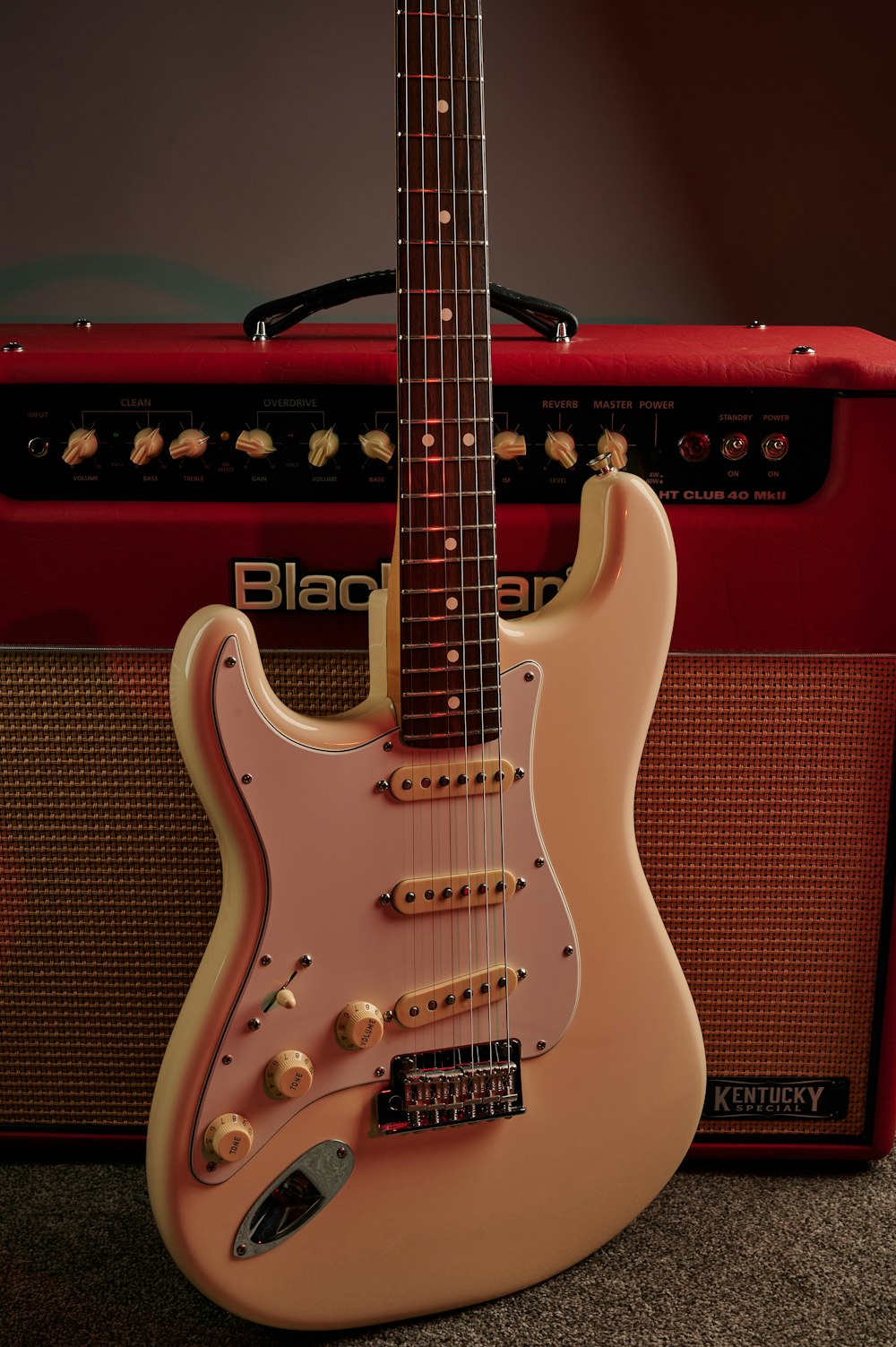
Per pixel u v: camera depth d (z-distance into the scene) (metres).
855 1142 1.02
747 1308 0.87
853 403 0.86
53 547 0.88
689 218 1.48
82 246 1.44
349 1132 0.80
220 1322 0.86
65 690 0.91
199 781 0.74
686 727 0.93
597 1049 0.86
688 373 0.86
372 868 0.78
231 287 1.46
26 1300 0.87
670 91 1.43
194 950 0.97
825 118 1.44
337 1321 0.83
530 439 0.88
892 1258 0.92
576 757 0.82
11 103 1.38
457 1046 0.82
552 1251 0.88
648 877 0.97
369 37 1.39
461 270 0.76
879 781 0.94
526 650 0.80
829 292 1.51
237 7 1.37
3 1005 0.99
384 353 0.85
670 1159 0.91
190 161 1.42
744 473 0.88
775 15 1.41
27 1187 0.99
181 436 0.85
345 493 0.88
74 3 1.35
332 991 0.78
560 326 0.95
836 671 0.92
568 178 1.45
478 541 0.78
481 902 0.81
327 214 1.44
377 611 0.80
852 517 0.89
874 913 0.98
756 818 0.95
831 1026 1.00
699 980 0.99
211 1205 0.77
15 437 0.86
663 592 0.82
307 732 0.75
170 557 0.89
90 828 0.94
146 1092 1.01
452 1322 0.86
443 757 0.79
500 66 1.41
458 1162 0.83
